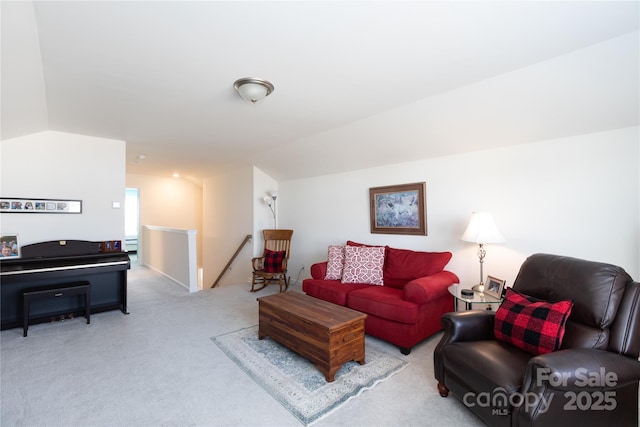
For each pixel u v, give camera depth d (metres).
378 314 2.83
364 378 2.26
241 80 2.36
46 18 1.63
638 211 2.32
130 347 2.79
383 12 1.61
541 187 2.77
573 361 1.44
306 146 4.23
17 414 1.84
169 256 5.82
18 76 2.18
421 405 1.94
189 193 7.92
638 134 2.31
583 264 1.86
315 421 1.79
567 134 2.61
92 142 3.96
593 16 1.65
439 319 2.99
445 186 3.45
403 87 2.53
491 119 2.74
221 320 3.53
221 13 1.62
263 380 2.23
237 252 5.89
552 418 1.41
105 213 4.03
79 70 2.23
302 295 3.09
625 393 1.59
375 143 3.68
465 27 1.74
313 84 2.47
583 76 2.12
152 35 1.82
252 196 5.56
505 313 1.97
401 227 3.85
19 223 3.47
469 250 3.25
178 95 2.69
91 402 1.96
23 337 3.01
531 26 1.74
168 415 1.84
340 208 4.66
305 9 1.59
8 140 3.42
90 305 3.73
